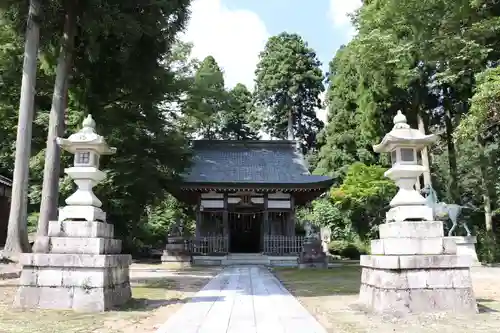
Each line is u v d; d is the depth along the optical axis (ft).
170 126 72.79
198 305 24.35
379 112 75.66
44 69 54.95
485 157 71.00
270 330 17.62
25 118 40.14
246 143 90.68
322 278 44.50
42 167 59.52
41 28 44.80
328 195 102.42
